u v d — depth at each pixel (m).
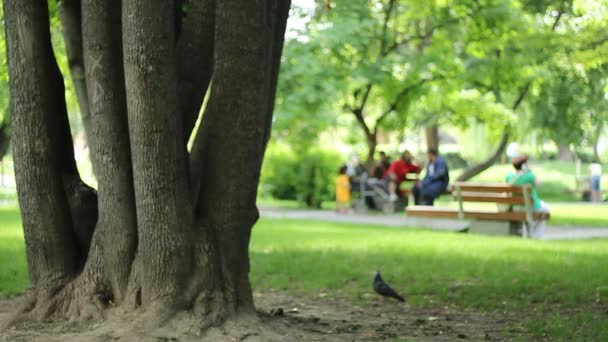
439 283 13.42
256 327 8.77
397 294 12.26
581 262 15.34
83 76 11.32
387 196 32.47
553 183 56.81
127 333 8.40
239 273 9.01
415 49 36.19
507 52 32.94
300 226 24.42
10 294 12.53
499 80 33.94
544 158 78.56
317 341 8.74
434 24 32.91
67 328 8.85
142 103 8.31
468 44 33.47
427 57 33.09
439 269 14.72
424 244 18.42
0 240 19.03
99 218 9.14
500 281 13.38
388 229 23.31
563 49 25.64
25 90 9.12
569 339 9.30
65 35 11.29
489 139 42.34
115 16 8.87
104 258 9.07
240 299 8.98
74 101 22.62
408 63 33.25
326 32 30.03
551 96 36.22
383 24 33.81
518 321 10.70
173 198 8.54
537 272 14.08
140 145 8.43
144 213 8.57
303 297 12.77
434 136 47.41
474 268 14.59
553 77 34.41
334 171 36.47
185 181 8.64
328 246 18.17
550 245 18.33
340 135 49.84
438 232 21.98
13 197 44.16
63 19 11.32
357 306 12.00
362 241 19.22
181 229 8.60
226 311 8.74
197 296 8.66
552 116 37.72
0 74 14.53
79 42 11.26
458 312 11.48
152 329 8.44
